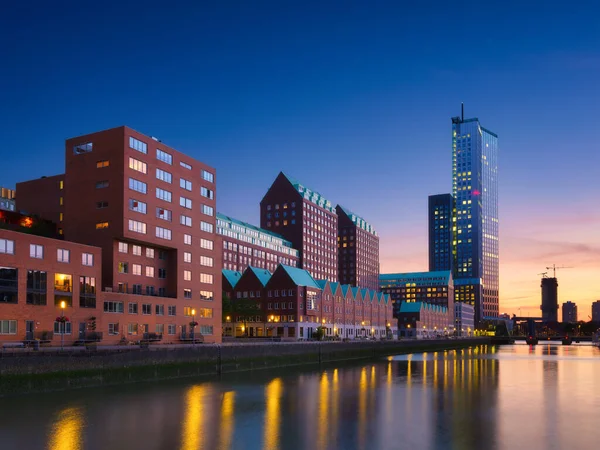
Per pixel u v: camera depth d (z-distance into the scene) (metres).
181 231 113.56
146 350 76.44
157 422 47.19
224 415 50.78
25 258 78.88
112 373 70.88
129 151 101.31
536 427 46.34
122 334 95.56
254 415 50.88
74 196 103.44
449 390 70.31
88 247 89.75
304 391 68.19
